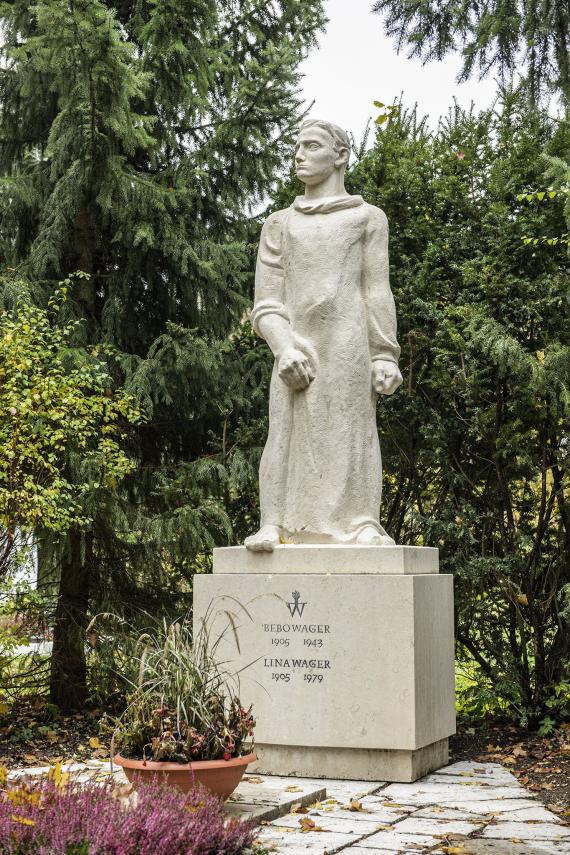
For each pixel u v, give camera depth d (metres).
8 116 11.12
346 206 7.85
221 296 10.97
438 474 10.09
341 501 7.41
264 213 11.52
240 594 7.19
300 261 7.71
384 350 7.71
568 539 9.36
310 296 7.62
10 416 8.28
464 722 9.30
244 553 7.31
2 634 9.09
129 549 10.41
